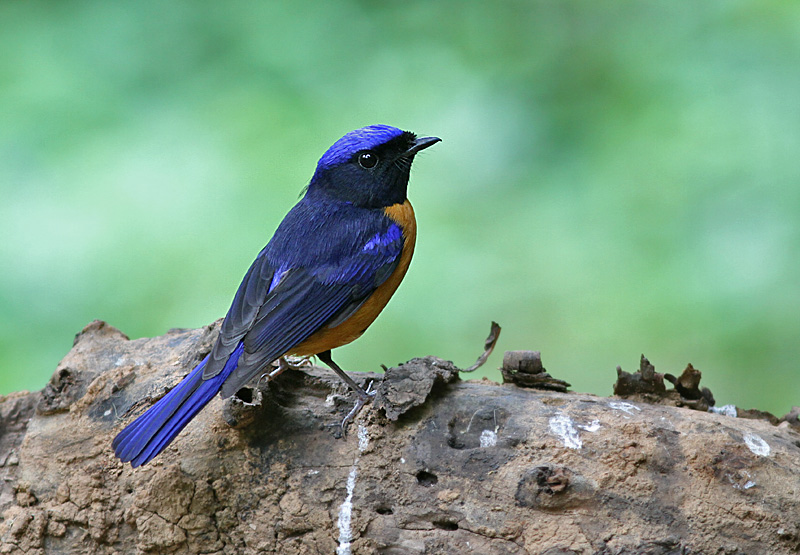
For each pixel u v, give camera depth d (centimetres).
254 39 1388
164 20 1378
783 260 1214
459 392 673
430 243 1341
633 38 1415
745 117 1292
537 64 1423
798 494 597
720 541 592
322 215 781
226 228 1263
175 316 1215
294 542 633
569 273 1295
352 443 649
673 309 1246
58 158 1273
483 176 1367
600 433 628
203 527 641
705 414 647
